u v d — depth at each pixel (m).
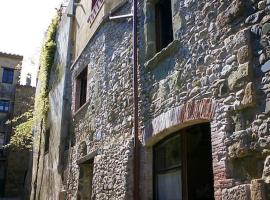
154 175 6.28
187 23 5.63
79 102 10.75
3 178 24.05
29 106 22.78
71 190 9.70
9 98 25.72
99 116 8.54
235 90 4.36
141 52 6.91
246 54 4.24
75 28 12.05
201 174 5.68
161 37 6.76
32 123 16.48
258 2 4.23
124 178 6.48
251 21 4.30
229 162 4.28
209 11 5.12
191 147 5.73
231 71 4.48
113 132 7.59
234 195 4.08
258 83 4.07
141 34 7.01
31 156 17.28
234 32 4.55
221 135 4.46
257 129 3.98
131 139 6.61
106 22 8.84
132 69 7.17
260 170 3.87
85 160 8.91
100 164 7.83
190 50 5.45
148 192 6.14
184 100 5.40
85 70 10.42
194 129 5.79
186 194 5.49
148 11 6.86
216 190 4.39
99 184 7.70
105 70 8.53
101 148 7.96
